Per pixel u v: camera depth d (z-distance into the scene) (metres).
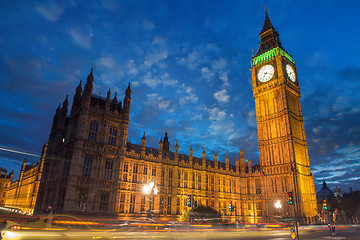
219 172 89.38
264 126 93.62
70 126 67.12
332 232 36.97
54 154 73.44
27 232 25.62
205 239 29.95
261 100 97.19
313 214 83.25
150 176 69.38
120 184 62.38
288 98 91.75
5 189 157.88
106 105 65.19
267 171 88.69
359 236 37.31
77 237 26.58
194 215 60.84
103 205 59.25
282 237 34.12
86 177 57.59
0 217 44.16
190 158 81.75
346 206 126.25
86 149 59.22
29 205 96.00
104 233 31.20
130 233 32.66
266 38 106.00
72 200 54.12
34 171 100.00
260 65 100.19
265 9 112.81
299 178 82.25
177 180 75.88
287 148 85.25
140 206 64.69
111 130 65.44
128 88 70.44
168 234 33.00
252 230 53.38
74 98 69.75
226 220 65.94
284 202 81.06
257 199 90.81
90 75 64.19
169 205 72.38
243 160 98.25
